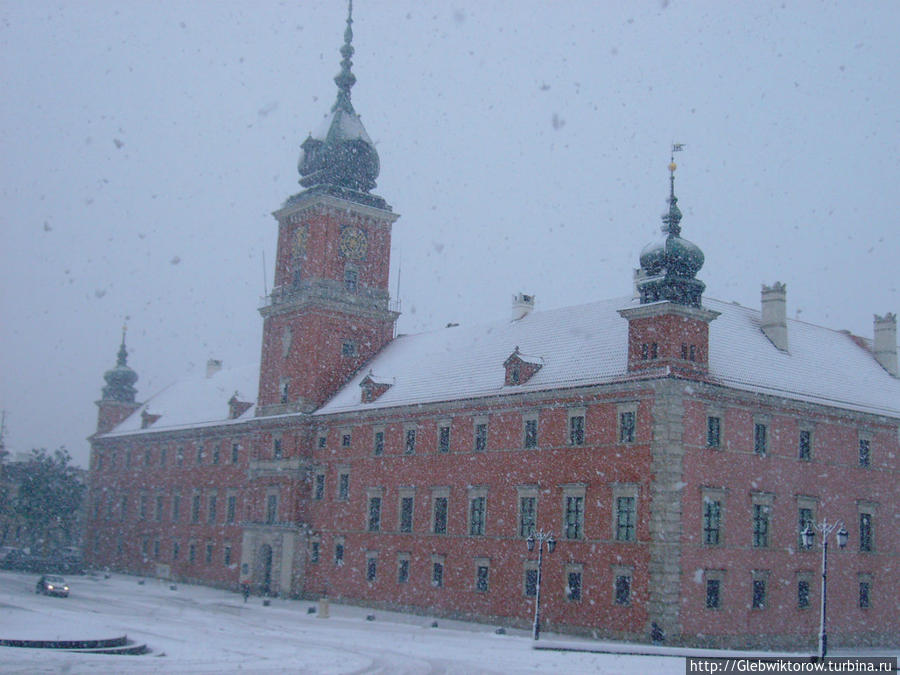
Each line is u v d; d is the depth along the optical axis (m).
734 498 59.94
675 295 59.81
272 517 87.69
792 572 62.28
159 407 120.94
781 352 69.62
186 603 75.81
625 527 58.84
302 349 87.62
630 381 59.56
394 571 74.44
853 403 68.50
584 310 73.06
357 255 90.19
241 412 100.06
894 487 70.25
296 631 55.28
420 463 74.12
